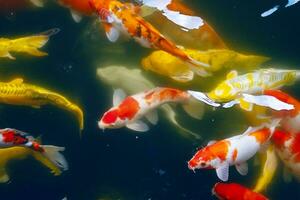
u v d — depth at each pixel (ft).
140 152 11.46
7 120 11.51
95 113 11.57
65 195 11.21
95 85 11.73
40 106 11.46
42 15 12.16
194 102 11.37
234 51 11.77
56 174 11.28
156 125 11.55
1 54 11.34
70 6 11.72
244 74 11.27
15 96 11.07
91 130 11.51
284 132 10.99
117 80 11.64
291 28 12.23
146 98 11.06
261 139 10.81
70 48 11.98
